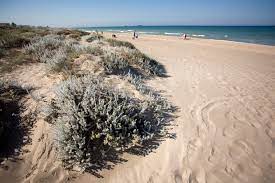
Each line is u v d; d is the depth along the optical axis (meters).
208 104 6.26
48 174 3.48
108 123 4.04
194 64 11.81
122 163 3.79
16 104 4.62
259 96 7.36
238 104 6.49
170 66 10.66
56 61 6.74
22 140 3.95
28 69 6.92
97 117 4.08
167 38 33.94
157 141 4.32
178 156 4.01
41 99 4.87
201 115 5.53
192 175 3.66
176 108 5.75
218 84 8.34
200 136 4.63
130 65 7.98
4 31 13.28
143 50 16.31
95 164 3.67
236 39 39.78
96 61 7.00
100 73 6.43
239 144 4.50
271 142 4.65
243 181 3.61
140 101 5.27
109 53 7.77
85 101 4.14
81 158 3.69
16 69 6.85
